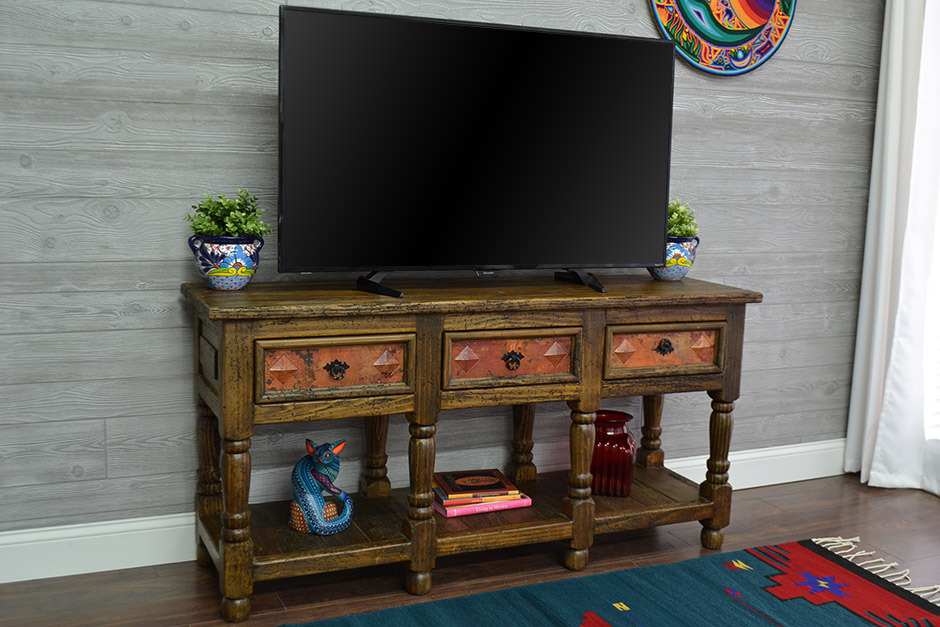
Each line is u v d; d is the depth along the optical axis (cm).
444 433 264
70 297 220
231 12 226
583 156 242
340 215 217
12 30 206
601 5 266
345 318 201
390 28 216
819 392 324
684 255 265
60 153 214
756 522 276
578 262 246
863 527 273
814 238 314
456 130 226
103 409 226
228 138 229
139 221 224
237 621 201
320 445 228
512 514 237
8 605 208
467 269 233
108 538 229
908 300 303
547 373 225
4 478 219
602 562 242
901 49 301
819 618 209
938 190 299
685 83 281
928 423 308
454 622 203
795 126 303
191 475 237
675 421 299
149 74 219
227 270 213
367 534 220
